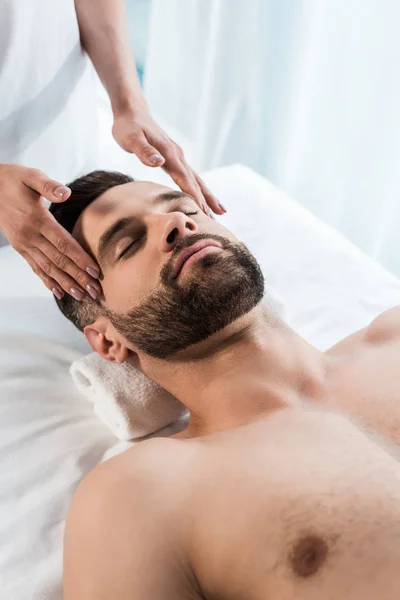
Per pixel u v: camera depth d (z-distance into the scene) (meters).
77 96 1.55
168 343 1.06
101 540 0.86
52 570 1.01
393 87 1.80
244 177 1.78
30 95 1.43
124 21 1.57
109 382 1.19
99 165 1.78
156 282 1.06
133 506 0.87
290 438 0.97
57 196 1.08
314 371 1.09
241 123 2.22
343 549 0.81
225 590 0.86
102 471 0.93
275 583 0.82
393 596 0.77
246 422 1.04
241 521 0.86
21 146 1.49
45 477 1.13
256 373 1.07
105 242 1.13
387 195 1.93
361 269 1.55
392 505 0.84
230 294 1.03
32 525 1.06
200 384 1.09
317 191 2.15
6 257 1.50
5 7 1.29
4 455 1.14
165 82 2.32
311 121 2.04
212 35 2.06
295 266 1.54
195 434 1.10
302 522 0.84
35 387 1.25
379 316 1.24
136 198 1.18
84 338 1.37
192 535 0.87
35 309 1.40
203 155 2.31
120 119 1.37
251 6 1.96
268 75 2.09
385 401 1.02
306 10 1.88
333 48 1.88
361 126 1.92
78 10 1.51
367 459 0.91
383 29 1.75
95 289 1.12
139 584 0.82
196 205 1.21
